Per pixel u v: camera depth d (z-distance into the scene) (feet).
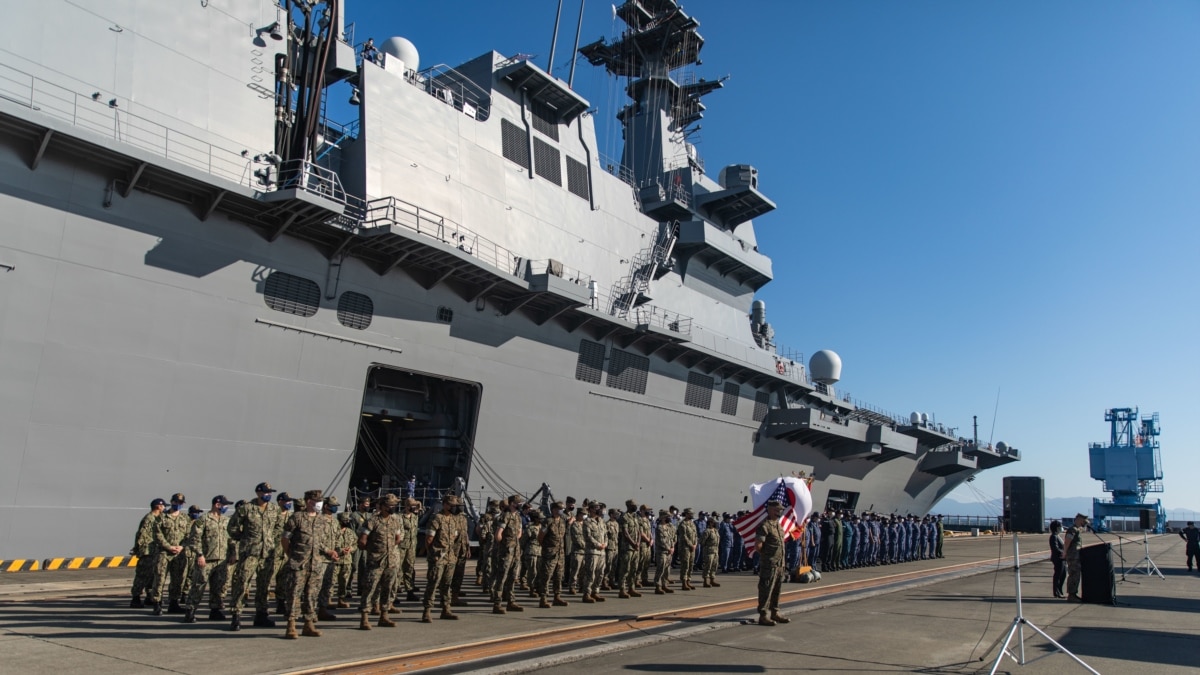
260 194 53.83
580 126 89.56
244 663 26.32
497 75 78.89
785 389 117.50
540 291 71.10
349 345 62.59
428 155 69.46
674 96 122.01
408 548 45.06
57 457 47.50
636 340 87.40
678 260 104.63
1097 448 257.14
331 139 68.80
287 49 62.54
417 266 66.80
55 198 47.75
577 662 28.71
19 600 38.45
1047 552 123.34
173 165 49.57
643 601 48.60
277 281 58.29
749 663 28.96
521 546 46.88
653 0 118.83
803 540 67.10
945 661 30.66
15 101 45.19
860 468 140.36
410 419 75.20
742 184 108.88
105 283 49.55
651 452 92.22
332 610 40.63
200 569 34.94
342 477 62.44
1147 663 30.91
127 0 52.54
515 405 75.87
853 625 39.70
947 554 115.24
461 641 31.91
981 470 185.37
